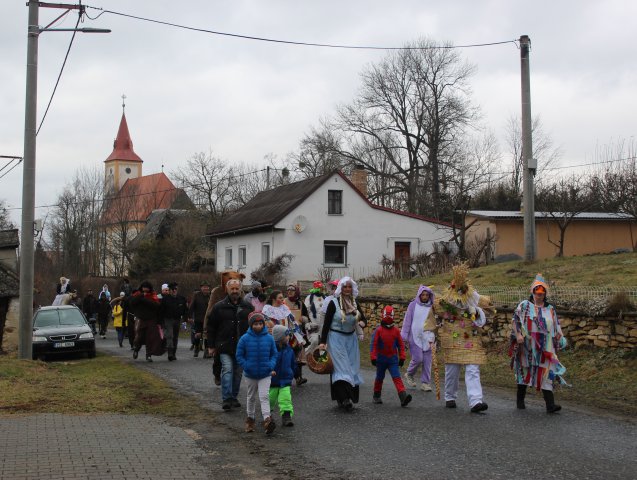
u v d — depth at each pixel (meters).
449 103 50.06
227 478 6.78
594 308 13.26
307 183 38.12
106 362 17.66
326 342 10.43
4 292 19.61
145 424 9.31
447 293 10.32
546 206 33.75
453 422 9.22
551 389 9.88
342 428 9.04
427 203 49.38
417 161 51.03
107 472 6.79
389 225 37.69
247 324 10.75
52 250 64.06
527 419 9.38
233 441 8.44
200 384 13.31
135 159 114.81
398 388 10.60
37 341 18.73
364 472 6.89
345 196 36.94
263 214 38.47
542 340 9.87
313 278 35.94
